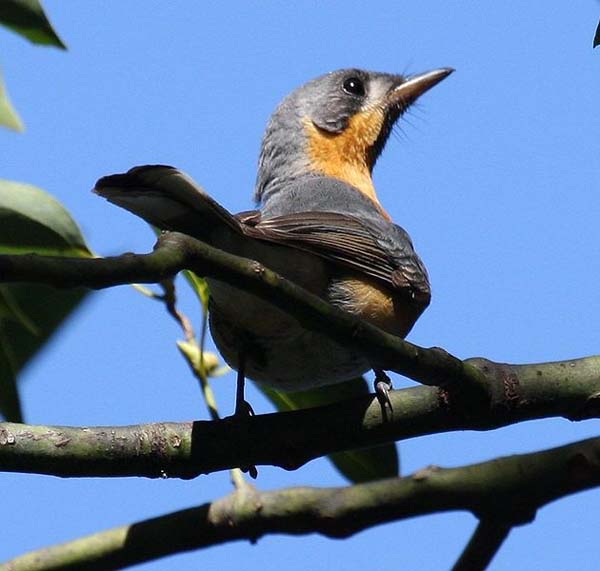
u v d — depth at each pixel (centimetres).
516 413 962
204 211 926
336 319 853
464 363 939
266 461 969
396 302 1270
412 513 851
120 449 921
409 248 1309
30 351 1086
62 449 902
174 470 941
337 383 1212
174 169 872
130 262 738
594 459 823
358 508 852
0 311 1039
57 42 959
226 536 870
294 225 1163
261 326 1110
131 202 891
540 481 820
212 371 1091
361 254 1212
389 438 984
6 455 889
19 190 1029
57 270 714
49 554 872
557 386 966
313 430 977
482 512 828
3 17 937
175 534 872
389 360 891
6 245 1039
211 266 786
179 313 1083
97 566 870
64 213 1031
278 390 1204
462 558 830
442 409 973
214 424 962
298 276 1165
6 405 1025
